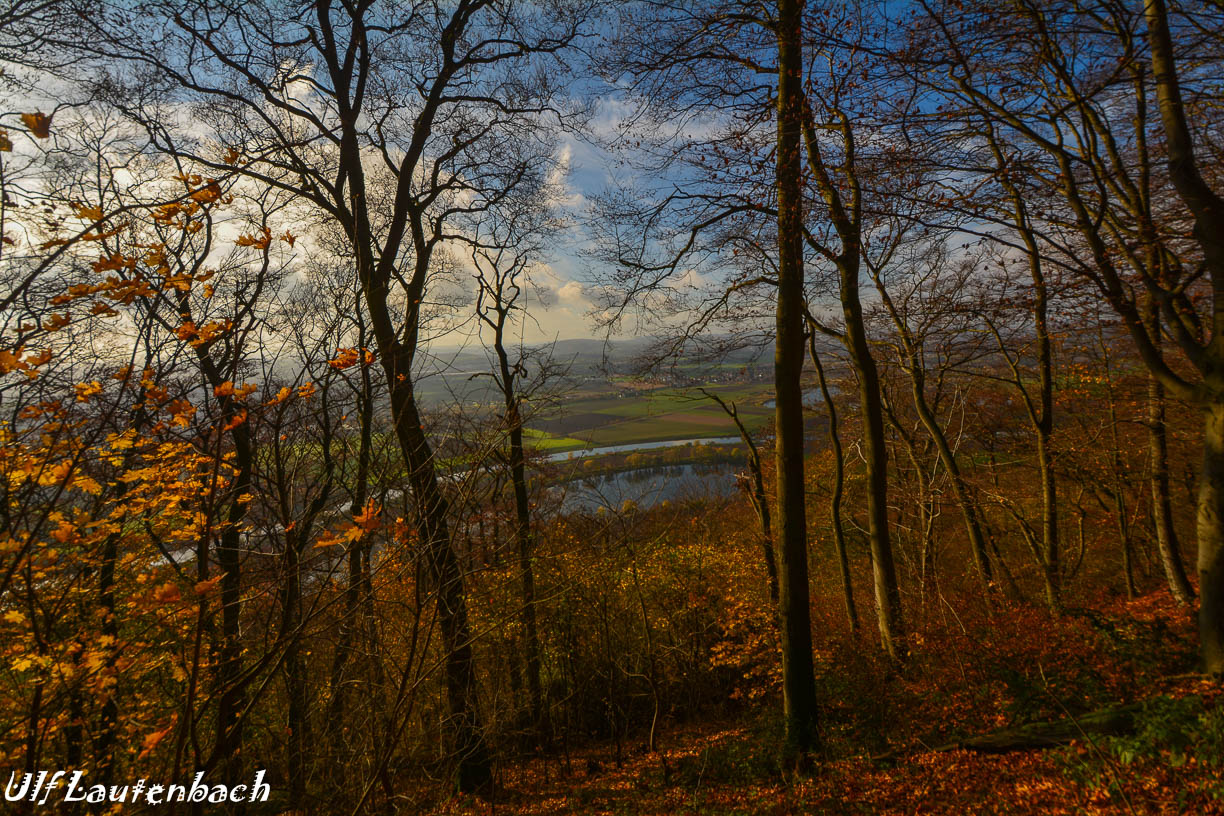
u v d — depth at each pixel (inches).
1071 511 671.1
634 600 535.8
